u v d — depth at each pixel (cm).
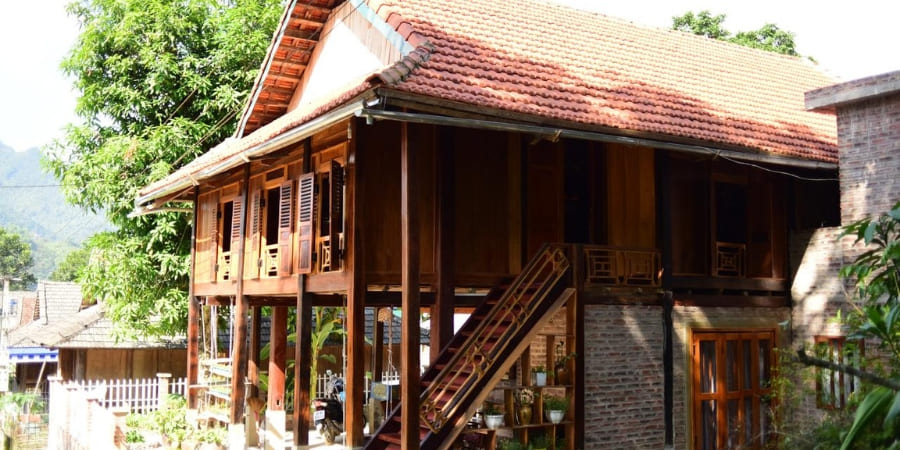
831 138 1519
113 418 1421
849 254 1382
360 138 1144
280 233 1348
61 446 1833
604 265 1342
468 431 1133
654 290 1338
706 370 1391
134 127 2202
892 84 1158
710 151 1262
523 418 1174
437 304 1187
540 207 1356
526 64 1239
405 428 1009
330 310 2055
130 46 2227
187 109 2248
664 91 1391
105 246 2167
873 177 1205
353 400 1095
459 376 1141
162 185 1662
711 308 1402
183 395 2000
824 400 1232
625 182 1388
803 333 1462
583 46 1478
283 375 1614
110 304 2117
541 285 1202
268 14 2248
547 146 1371
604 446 1248
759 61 1889
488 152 1280
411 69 1006
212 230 1695
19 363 3212
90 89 2189
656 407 1312
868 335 533
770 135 1392
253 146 1262
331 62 1484
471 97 1018
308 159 1285
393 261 1193
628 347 1294
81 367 2252
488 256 1263
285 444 1625
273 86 1645
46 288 3519
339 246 1166
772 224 1491
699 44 1847
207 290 1702
